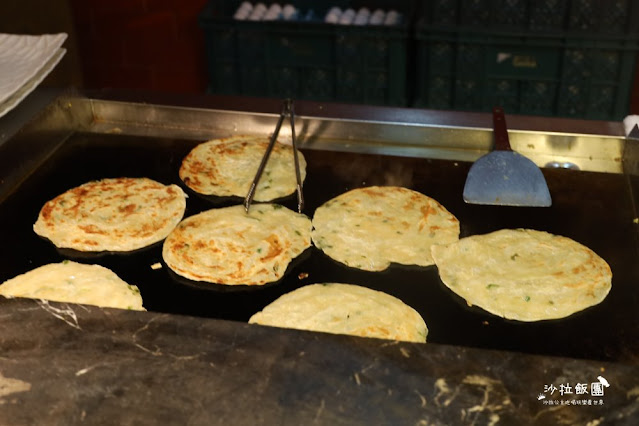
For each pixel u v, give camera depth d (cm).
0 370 107
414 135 192
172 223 170
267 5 365
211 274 153
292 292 148
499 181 172
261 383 105
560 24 297
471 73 314
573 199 173
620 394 103
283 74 339
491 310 144
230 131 202
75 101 201
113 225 168
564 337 138
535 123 190
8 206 174
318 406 102
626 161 181
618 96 309
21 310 118
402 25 311
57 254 160
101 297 146
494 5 297
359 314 142
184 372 107
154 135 201
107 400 103
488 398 103
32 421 100
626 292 147
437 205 173
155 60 391
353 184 182
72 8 379
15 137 178
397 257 159
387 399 102
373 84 331
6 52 202
